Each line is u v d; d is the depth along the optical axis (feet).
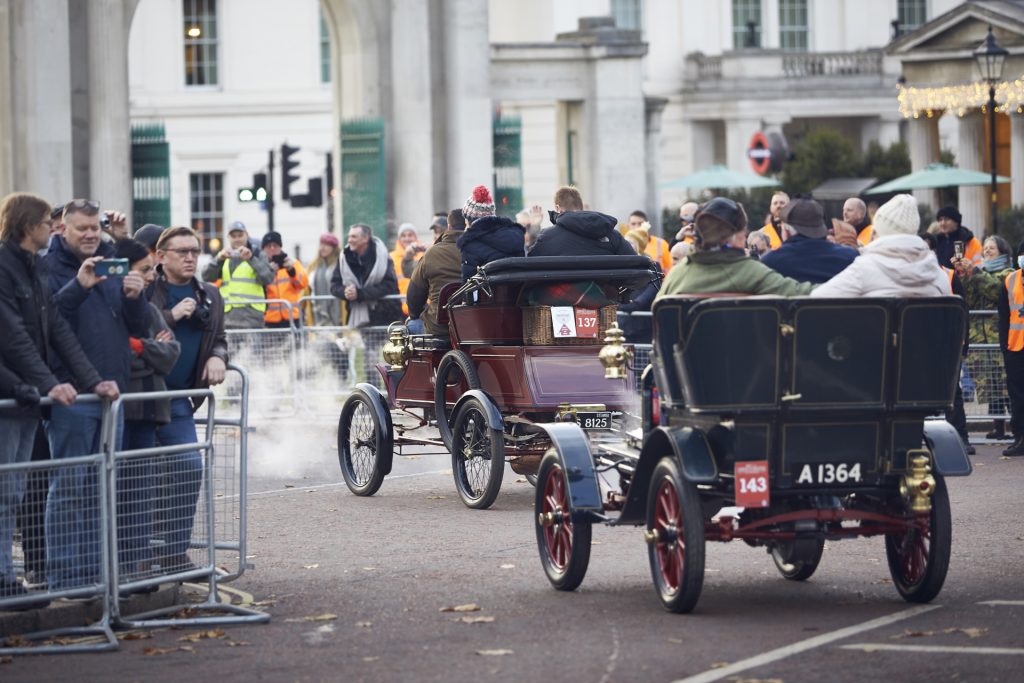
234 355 87.35
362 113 125.49
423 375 60.85
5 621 37.27
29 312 38.09
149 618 39.55
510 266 54.24
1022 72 147.43
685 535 37.96
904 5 255.29
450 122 127.24
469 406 56.54
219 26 218.18
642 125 136.15
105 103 111.14
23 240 38.14
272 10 219.41
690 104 242.37
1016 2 152.25
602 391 55.01
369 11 124.77
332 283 87.35
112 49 111.24
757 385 36.86
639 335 78.28
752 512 39.11
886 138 246.27
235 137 218.79
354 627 38.47
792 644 35.50
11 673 34.65
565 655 35.09
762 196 207.72
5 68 106.83
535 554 47.67
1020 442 69.92
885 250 39.01
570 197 58.13
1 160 107.34
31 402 37.29
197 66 218.59
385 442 59.82
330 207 160.76
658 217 180.86
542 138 219.82
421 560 47.09
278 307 89.25
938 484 38.81
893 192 189.16
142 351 40.93
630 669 33.71
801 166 209.36
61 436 38.83
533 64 133.90
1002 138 180.75
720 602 40.52
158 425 42.01
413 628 38.19
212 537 41.01
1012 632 36.24
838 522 40.09
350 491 62.03
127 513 39.01
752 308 36.65
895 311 37.17
